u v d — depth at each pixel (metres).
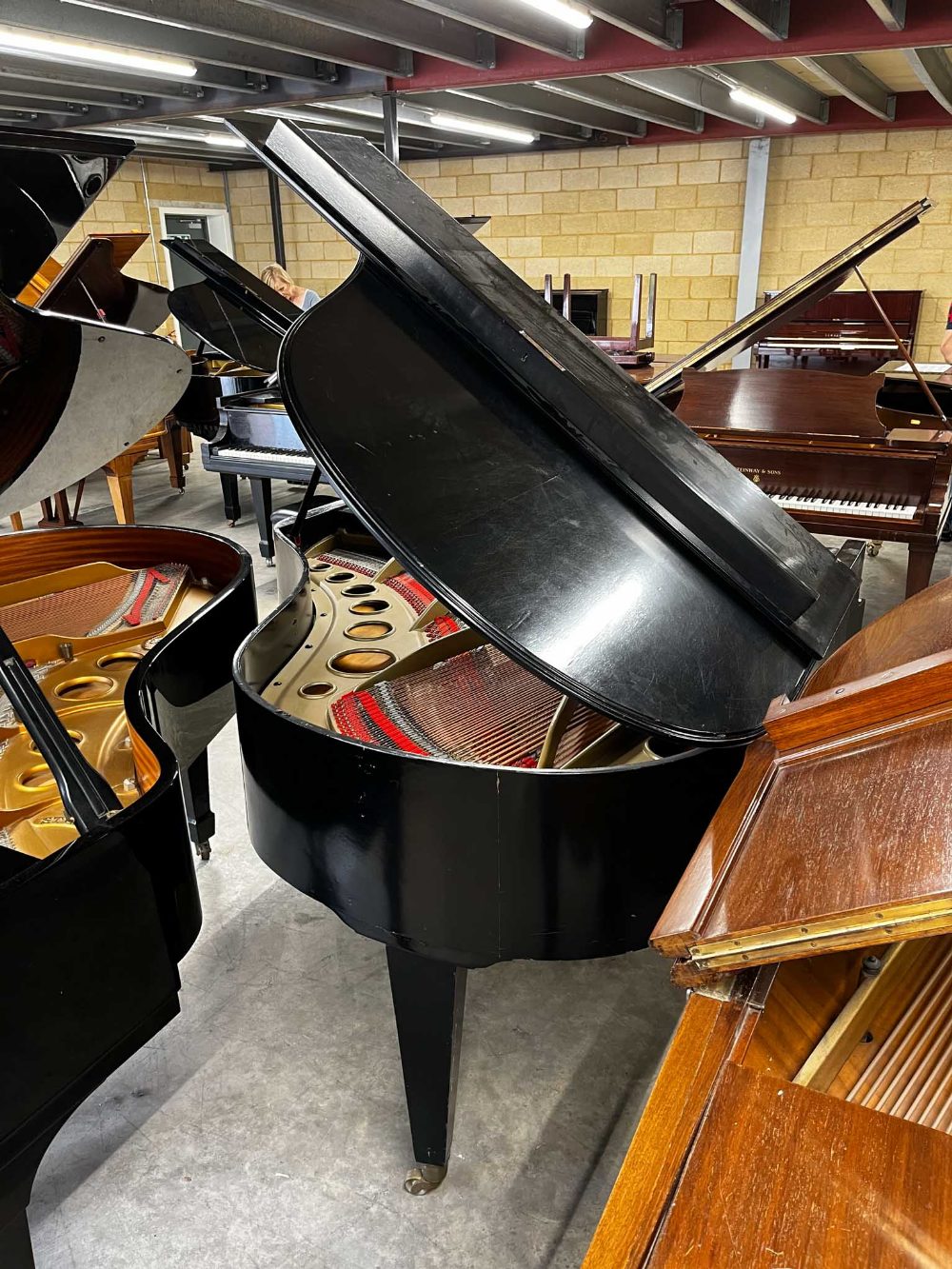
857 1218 0.72
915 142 8.59
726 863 1.04
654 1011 2.26
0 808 1.93
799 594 1.85
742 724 1.55
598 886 1.53
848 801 1.02
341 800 1.56
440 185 10.74
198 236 12.18
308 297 6.33
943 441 3.79
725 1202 0.74
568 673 1.50
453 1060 1.72
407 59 6.32
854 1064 1.00
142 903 1.44
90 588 3.05
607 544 1.75
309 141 1.89
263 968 2.43
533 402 1.87
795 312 3.98
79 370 2.05
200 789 2.80
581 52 5.85
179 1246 1.71
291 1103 2.01
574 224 10.24
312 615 2.61
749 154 9.14
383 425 1.67
